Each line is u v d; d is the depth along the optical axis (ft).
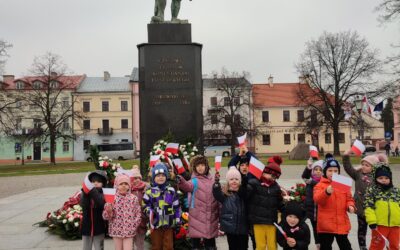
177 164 21.49
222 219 18.88
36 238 26.45
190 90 36.91
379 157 21.54
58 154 240.12
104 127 246.47
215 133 208.85
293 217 17.65
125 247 19.01
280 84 269.03
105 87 250.78
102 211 19.67
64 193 56.13
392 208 18.24
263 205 18.37
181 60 37.11
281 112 253.85
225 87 213.05
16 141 227.40
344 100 159.53
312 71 164.76
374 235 18.78
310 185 22.21
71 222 26.12
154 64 36.96
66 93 240.53
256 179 18.65
